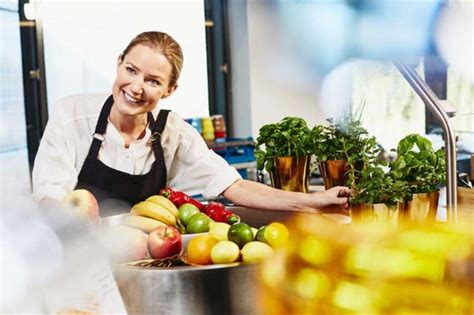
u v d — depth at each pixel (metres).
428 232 1.10
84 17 5.79
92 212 1.79
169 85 2.40
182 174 2.64
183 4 6.32
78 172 2.52
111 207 2.48
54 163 2.44
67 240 1.02
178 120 2.63
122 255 1.61
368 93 5.38
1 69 5.29
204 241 1.64
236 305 1.40
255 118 6.56
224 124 6.27
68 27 5.75
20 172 5.38
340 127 2.43
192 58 6.49
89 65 5.85
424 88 1.67
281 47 6.04
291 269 1.12
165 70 2.32
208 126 6.08
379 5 1.76
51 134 2.49
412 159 1.90
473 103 3.85
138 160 2.53
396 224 1.16
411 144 2.06
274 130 2.56
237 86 6.68
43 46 5.69
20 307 0.92
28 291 0.93
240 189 2.48
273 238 1.64
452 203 1.62
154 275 1.38
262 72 6.29
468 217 1.88
